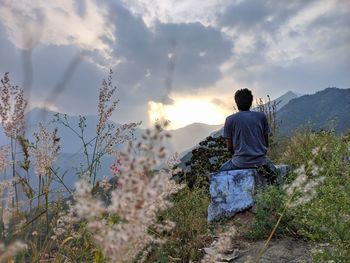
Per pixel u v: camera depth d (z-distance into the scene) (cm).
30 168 248
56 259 243
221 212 627
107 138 278
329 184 362
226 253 451
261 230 506
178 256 424
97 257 175
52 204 249
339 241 322
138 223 125
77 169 254
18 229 196
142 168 117
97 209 123
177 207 517
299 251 446
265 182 665
